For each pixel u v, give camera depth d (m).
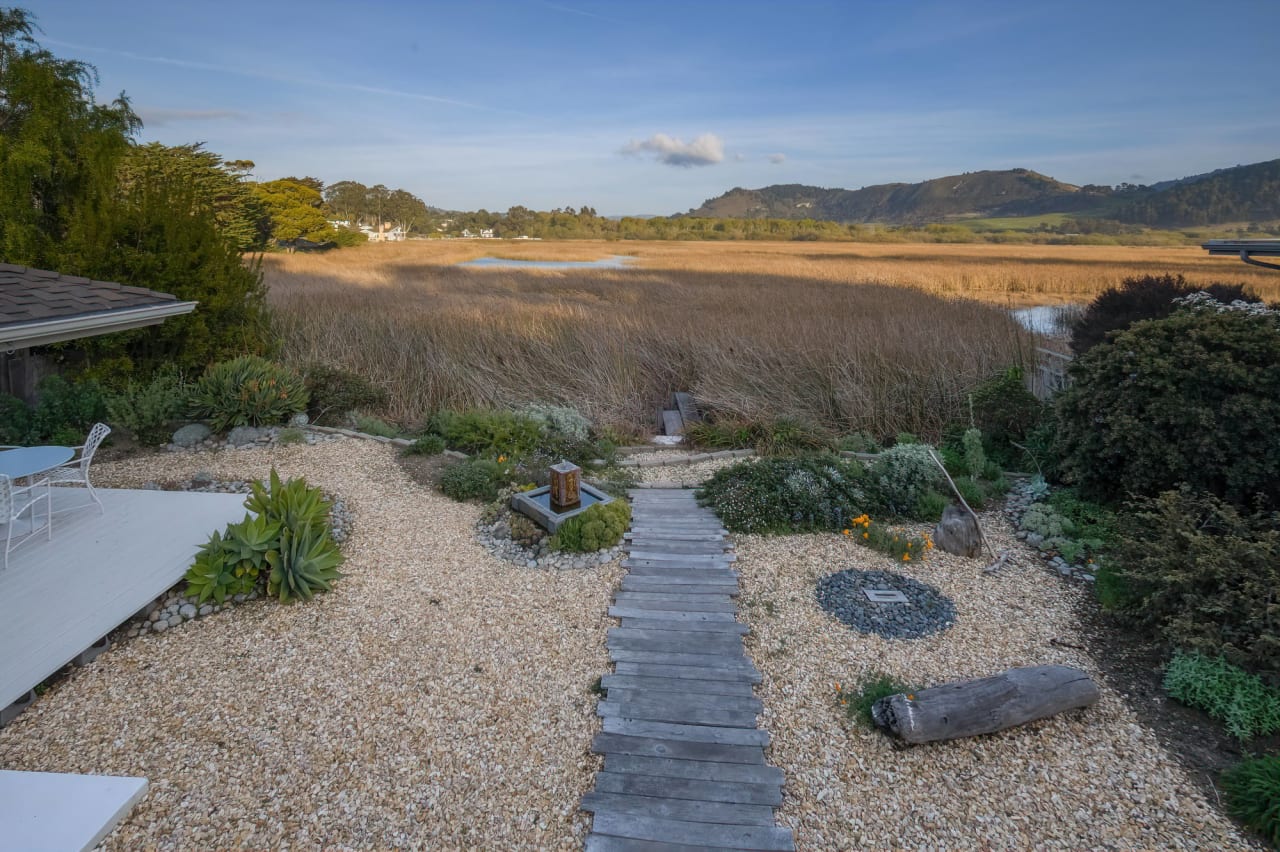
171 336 8.33
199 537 4.89
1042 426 7.01
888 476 6.18
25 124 8.19
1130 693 3.62
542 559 5.11
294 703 3.44
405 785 2.95
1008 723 3.24
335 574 4.61
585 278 24.88
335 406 8.59
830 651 3.97
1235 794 2.87
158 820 2.72
